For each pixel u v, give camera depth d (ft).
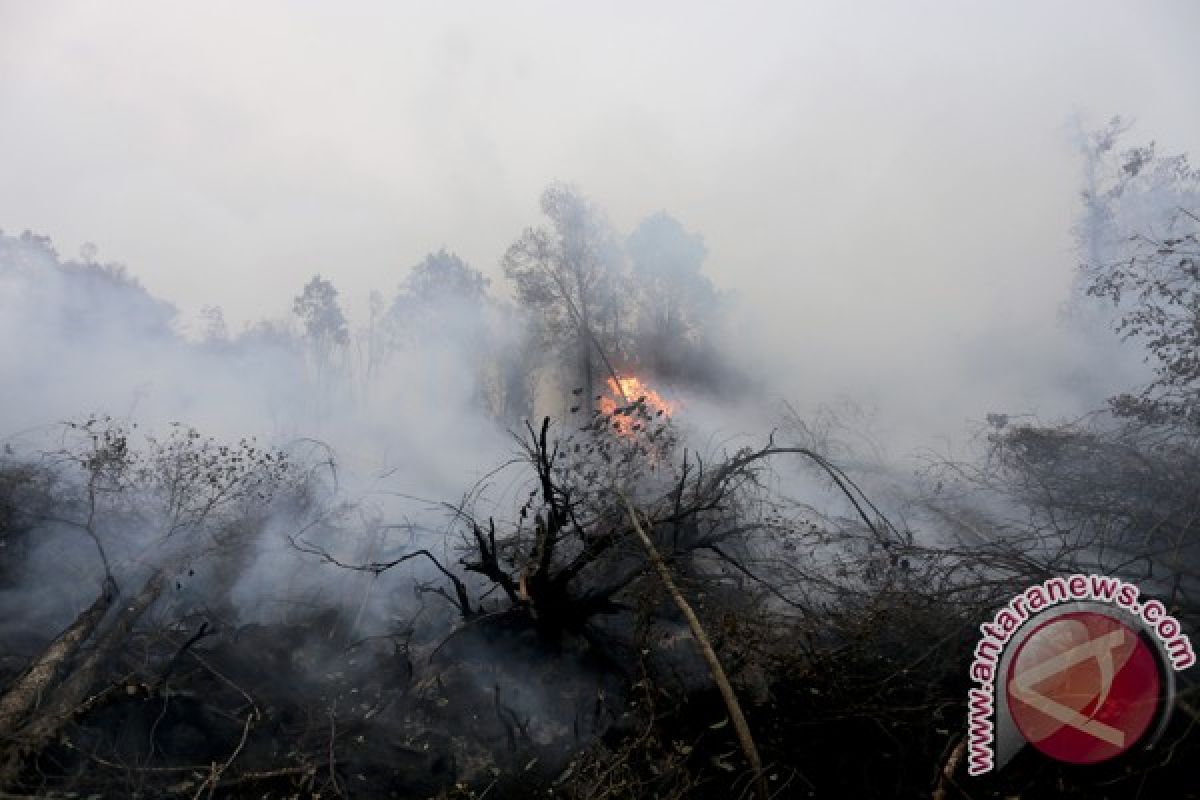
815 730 13.88
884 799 12.63
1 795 10.49
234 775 12.32
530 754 14.11
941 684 14.37
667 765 13.41
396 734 14.29
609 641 16.97
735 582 18.67
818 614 16.97
